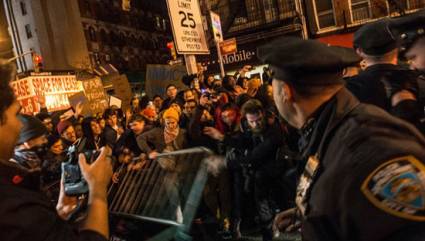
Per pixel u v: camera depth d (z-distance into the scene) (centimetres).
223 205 511
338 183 115
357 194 109
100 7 4516
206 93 683
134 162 427
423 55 194
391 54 231
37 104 1438
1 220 120
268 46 140
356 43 245
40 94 1466
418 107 213
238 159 450
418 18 191
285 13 1811
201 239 496
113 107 865
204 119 536
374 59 234
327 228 119
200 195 423
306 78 128
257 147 436
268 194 450
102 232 148
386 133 115
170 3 727
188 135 527
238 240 500
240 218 505
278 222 185
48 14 4241
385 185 106
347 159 115
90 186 167
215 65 1909
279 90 138
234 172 506
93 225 149
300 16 1784
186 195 420
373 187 107
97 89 1072
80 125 661
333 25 1769
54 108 1519
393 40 227
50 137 448
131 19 5025
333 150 123
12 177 135
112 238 377
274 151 439
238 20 1906
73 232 138
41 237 125
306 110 134
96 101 1057
